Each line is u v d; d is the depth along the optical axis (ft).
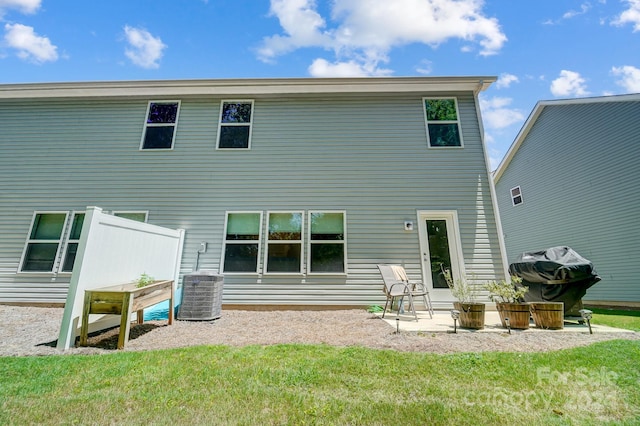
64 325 11.27
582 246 31.86
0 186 22.34
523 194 40.60
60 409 6.52
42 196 22.13
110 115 24.00
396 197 22.00
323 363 9.27
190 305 16.52
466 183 22.16
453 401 7.02
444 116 23.66
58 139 23.39
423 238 21.31
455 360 9.56
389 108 23.93
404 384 7.86
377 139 23.24
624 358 9.69
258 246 21.26
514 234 42.14
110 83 23.08
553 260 16.35
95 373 8.50
